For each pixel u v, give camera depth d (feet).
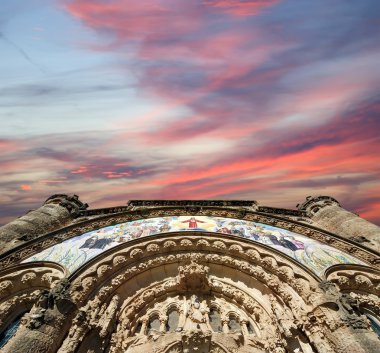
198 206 62.49
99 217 56.03
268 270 44.98
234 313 42.91
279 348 35.37
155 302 44.27
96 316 36.47
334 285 37.35
